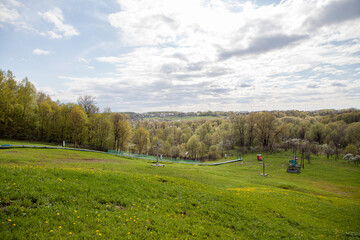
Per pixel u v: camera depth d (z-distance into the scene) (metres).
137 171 39.72
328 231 19.23
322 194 46.88
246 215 18.50
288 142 121.75
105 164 44.03
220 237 13.26
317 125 138.75
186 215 15.99
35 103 96.06
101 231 10.58
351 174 71.12
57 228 10.03
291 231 17.23
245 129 141.88
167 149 153.12
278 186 49.28
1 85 75.31
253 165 87.44
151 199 17.62
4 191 12.32
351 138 121.88
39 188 13.97
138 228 11.76
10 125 81.06
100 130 96.88
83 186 16.39
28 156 42.97
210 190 25.83
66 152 58.44
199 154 144.50
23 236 8.80
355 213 29.39
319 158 103.31
